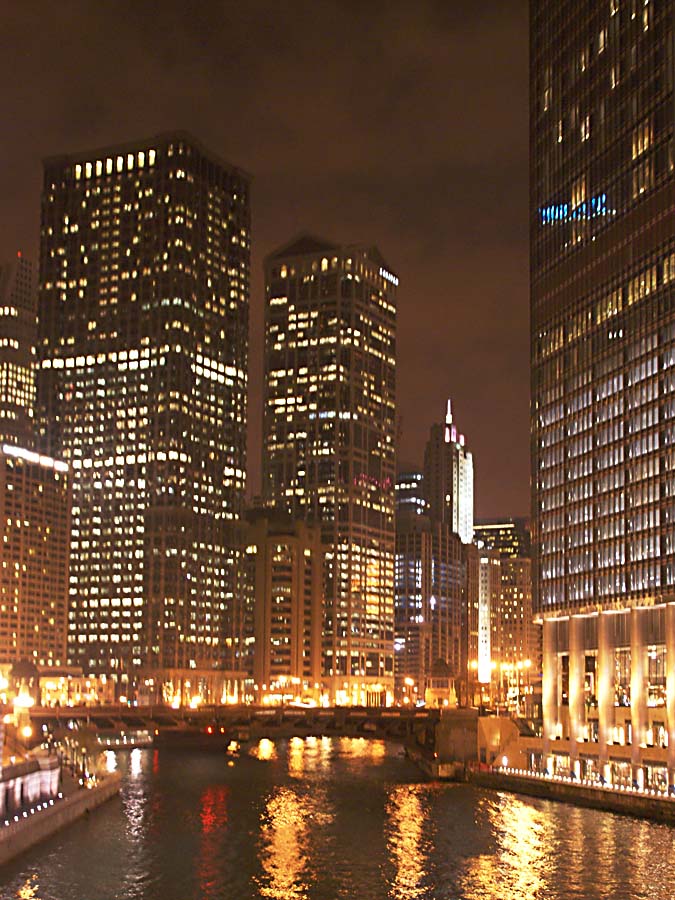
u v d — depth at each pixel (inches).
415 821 6432.1
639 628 7726.4
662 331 7696.9
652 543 7642.7
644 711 7598.4
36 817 5497.1
